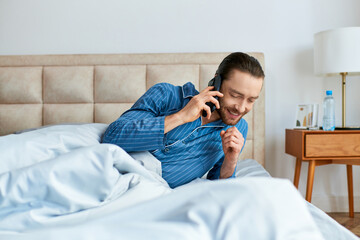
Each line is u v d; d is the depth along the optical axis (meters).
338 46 2.16
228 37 2.55
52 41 2.54
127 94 2.34
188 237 0.36
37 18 2.53
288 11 2.56
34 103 2.36
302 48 2.56
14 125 2.34
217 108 1.12
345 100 2.45
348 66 2.14
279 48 2.56
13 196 0.67
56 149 0.97
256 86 1.09
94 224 0.38
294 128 2.38
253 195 0.40
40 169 0.70
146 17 2.54
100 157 0.75
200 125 1.23
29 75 2.36
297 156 2.19
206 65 2.37
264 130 2.40
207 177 1.42
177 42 2.55
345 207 2.60
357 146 2.11
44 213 0.69
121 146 1.07
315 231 0.39
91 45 2.54
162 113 1.23
